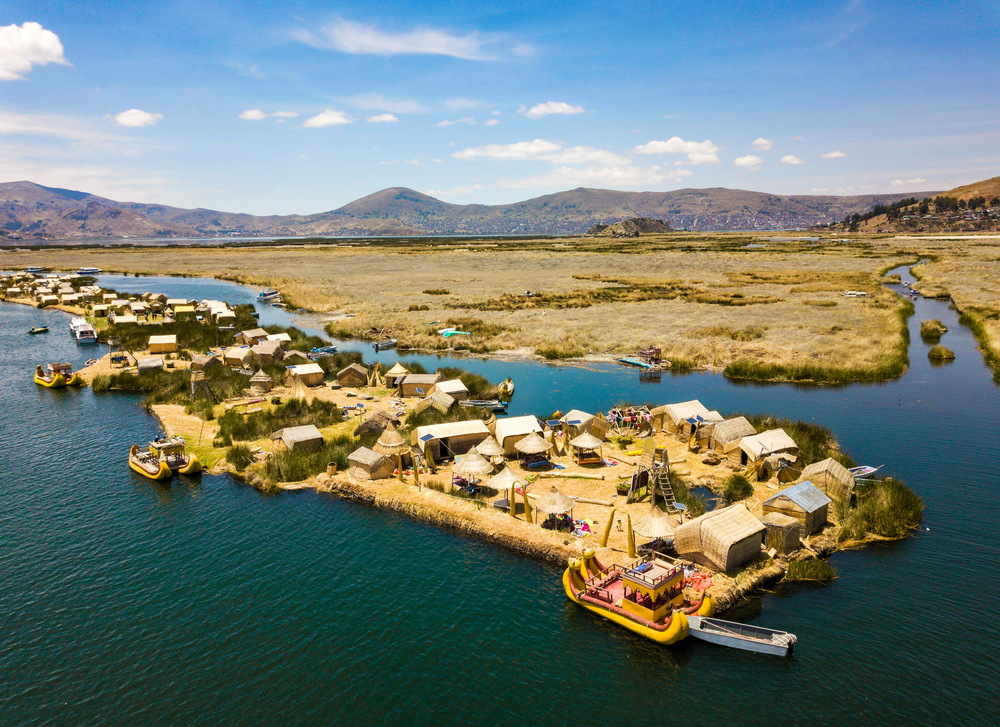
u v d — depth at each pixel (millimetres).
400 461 39219
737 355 70625
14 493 37625
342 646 23750
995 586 26609
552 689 21406
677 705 20578
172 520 34188
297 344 76875
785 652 22453
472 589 27562
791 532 28719
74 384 62875
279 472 39406
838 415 49812
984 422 47500
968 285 122188
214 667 22688
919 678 21438
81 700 21141
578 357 72250
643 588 24188
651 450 36406
